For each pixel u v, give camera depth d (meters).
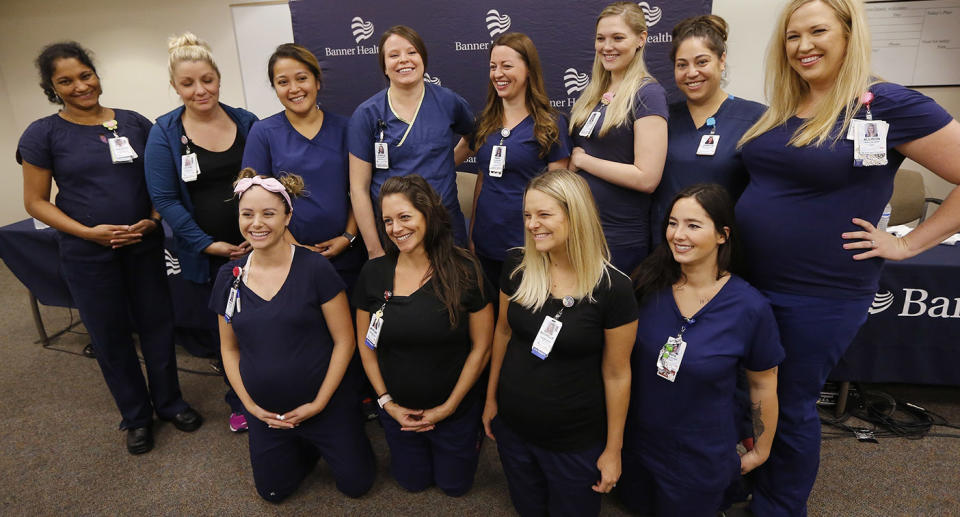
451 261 1.69
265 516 1.86
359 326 1.83
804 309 1.50
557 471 1.60
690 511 1.61
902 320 2.18
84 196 2.01
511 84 1.84
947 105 3.18
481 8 3.11
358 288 1.80
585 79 3.11
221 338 1.83
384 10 3.20
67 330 3.39
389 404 1.79
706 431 1.52
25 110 4.77
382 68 1.93
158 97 4.26
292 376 1.71
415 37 1.85
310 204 2.01
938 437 2.19
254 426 1.79
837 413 2.33
